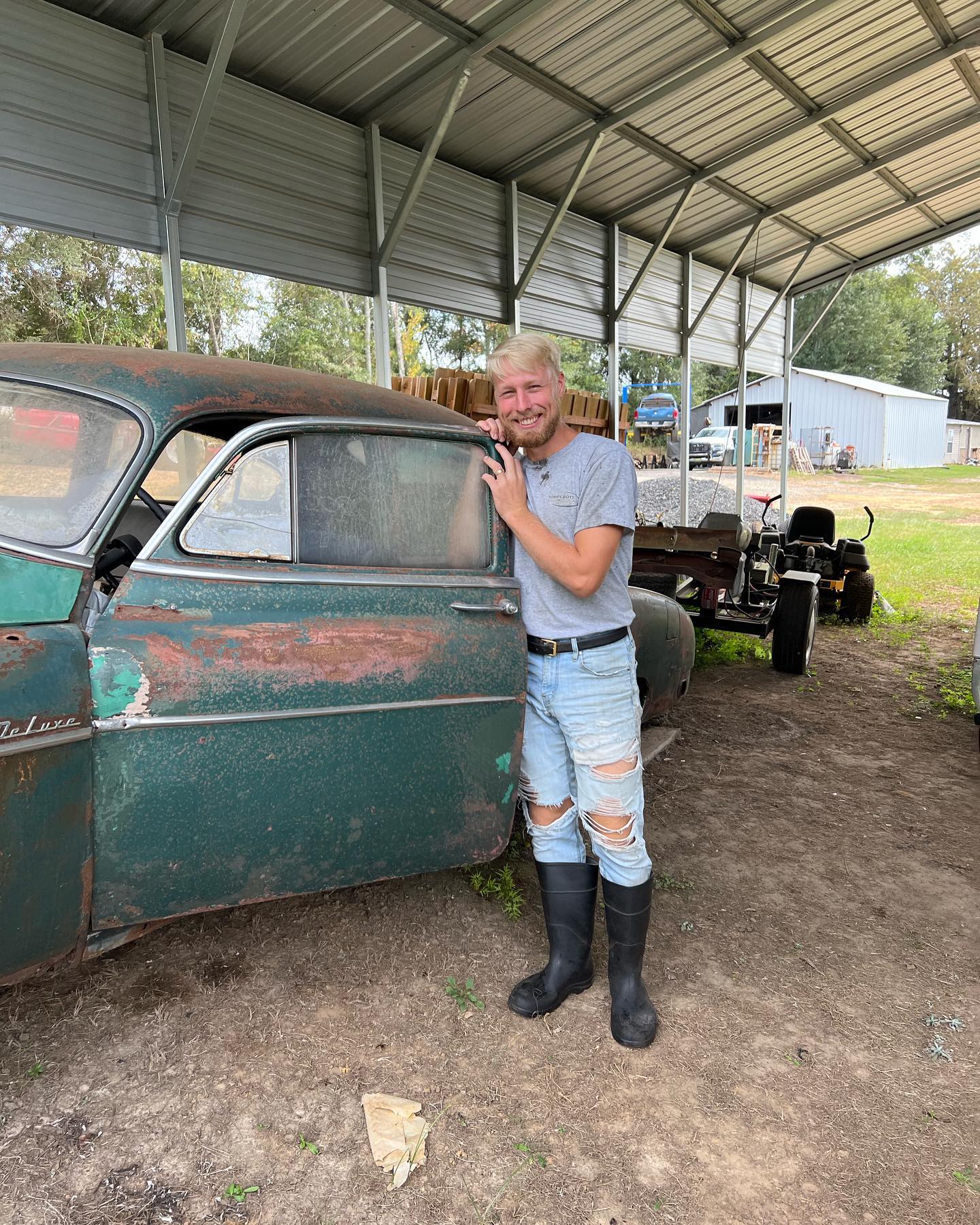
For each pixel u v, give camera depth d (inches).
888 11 301.9
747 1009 95.5
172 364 80.4
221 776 72.9
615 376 445.1
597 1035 89.7
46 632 66.5
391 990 95.2
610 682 85.0
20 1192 66.5
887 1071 86.2
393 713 80.7
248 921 107.0
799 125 368.5
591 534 79.0
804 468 1267.2
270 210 264.2
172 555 73.5
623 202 418.3
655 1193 70.1
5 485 71.9
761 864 132.0
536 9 239.9
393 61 256.4
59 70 208.1
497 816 89.5
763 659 277.6
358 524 83.4
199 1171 70.0
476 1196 69.1
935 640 307.6
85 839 67.9
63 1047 82.9
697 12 268.2
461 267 345.4
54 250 221.1
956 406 2267.5
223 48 203.2
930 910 119.5
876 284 1870.1
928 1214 68.9
